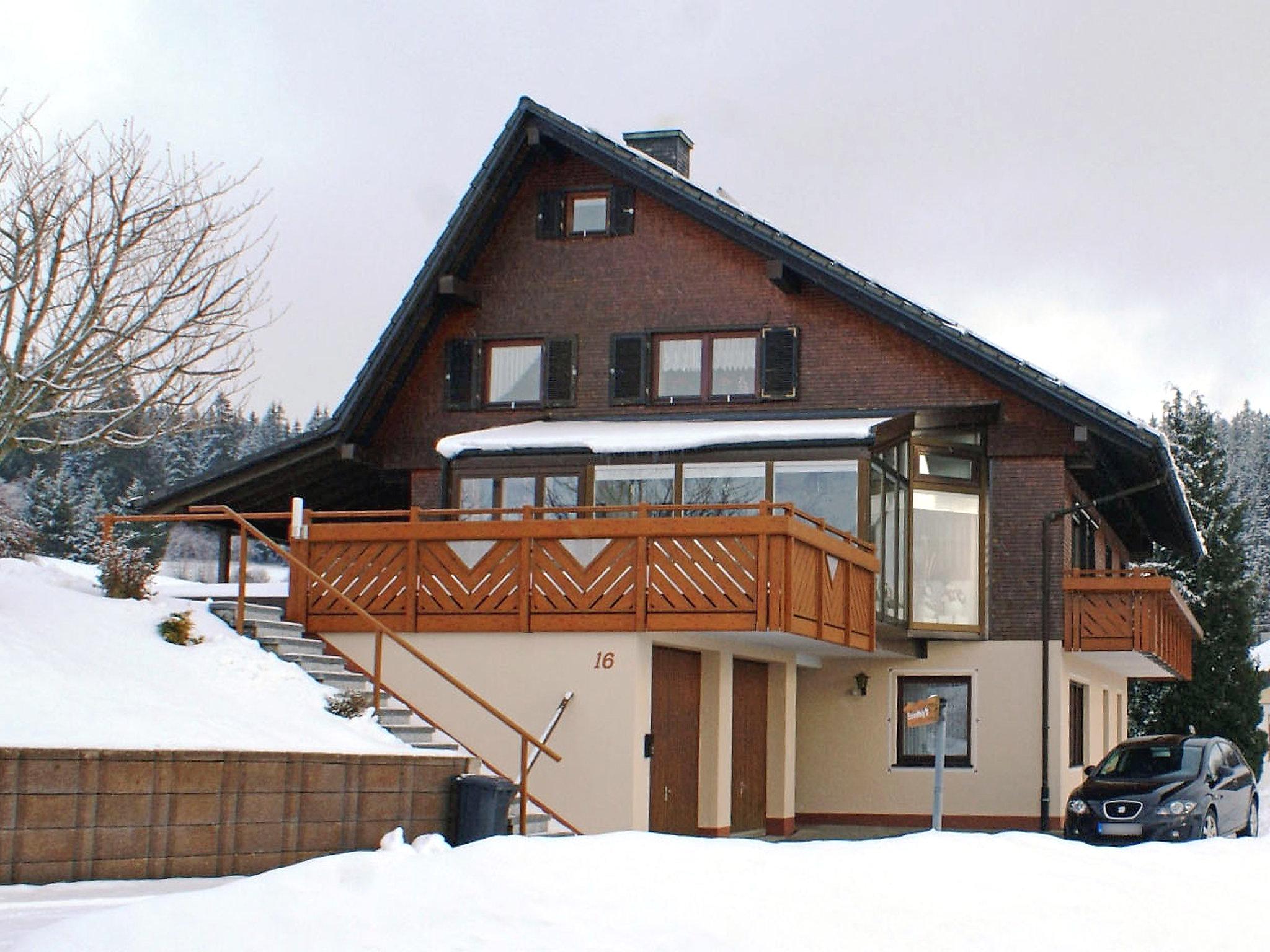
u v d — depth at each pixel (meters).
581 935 7.99
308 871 8.77
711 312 24.66
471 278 25.73
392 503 28.75
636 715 17.59
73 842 11.18
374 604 18.78
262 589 25.34
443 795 13.78
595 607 17.91
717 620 17.45
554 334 25.23
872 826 24.52
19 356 15.03
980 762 24.23
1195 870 10.94
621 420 24.44
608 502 22.06
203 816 11.88
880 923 8.54
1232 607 41.72
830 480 21.11
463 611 18.42
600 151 24.50
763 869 9.44
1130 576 25.16
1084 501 28.30
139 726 12.38
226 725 13.34
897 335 23.98
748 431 21.52
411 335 25.09
